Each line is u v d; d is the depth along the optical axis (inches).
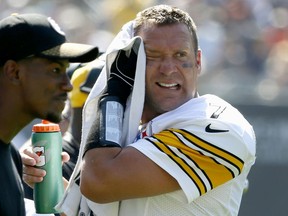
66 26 1542.8
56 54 460.8
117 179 478.9
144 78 498.9
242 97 1215.6
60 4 1589.6
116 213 497.7
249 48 1494.8
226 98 1226.6
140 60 497.0
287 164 1168.2
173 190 484.7
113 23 1563.7
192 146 484.7
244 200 1173.1
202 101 505.7
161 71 499.8
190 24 512.1
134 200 493.4
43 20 464.1
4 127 464.1
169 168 480.1
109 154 484.7
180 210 489.4
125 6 1573.6
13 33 455.5
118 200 484.7
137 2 1574.8
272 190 1168.2
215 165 485.7
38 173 499.2
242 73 1433.3
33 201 532.4
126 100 512.4
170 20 503.5
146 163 480.1
